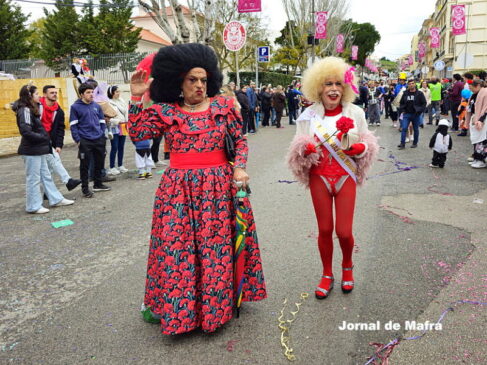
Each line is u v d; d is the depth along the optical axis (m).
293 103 18.64
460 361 2.39
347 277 3.25
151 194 6.70
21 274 3.83
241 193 2.71
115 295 3.36
